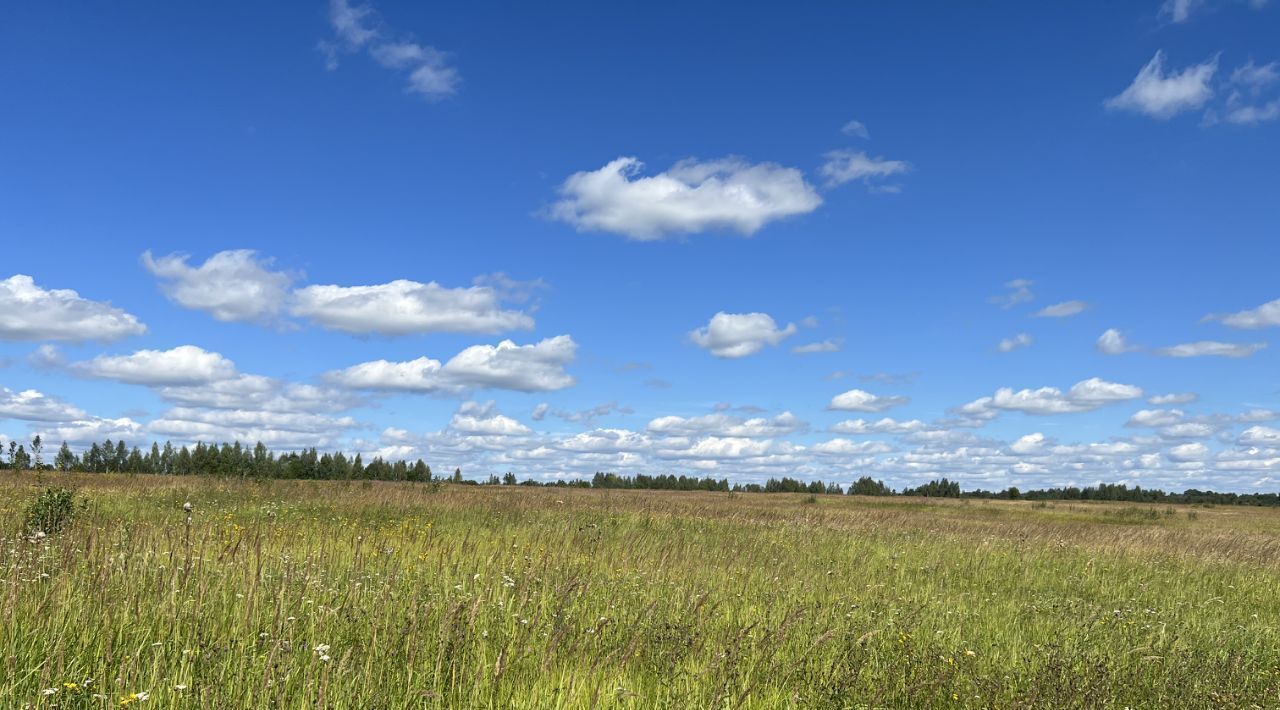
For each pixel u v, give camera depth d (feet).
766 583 32.65
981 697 18.49
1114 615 30.27
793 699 16.81
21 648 14.74
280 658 15.19
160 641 15.25
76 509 41.24
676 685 17.35
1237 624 32.35
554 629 19.17
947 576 41.81
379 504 61.82
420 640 17.61
